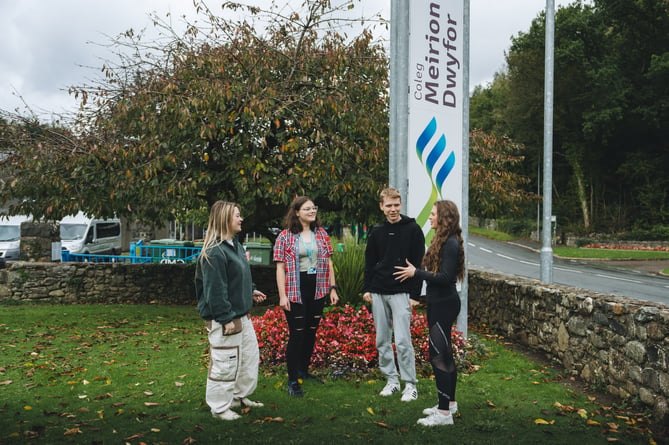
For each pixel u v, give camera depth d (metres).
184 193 9.23
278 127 9.70
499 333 7.82
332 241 10.07
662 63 35.31
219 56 9.63
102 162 9.92
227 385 3.98
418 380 5.12
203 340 7.68
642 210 42.12
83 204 9.66
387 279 4.58
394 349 5.48
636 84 40.09
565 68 42.00
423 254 4.61
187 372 5.56
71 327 8.88
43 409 4.32
